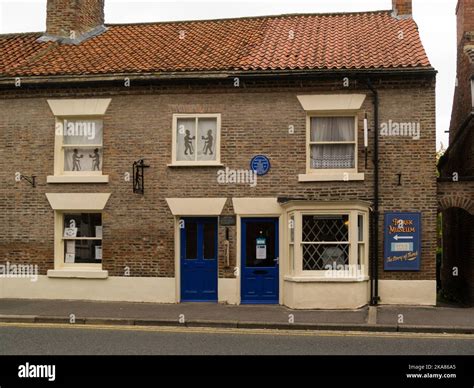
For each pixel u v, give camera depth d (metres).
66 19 18.14
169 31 18.48
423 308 13.66
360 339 10.76
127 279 14.88
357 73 14.21
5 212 15.44
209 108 14.83
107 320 12.31
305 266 14.03
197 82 14.81
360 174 14.18
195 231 15.00
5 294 15.33
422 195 14.12
